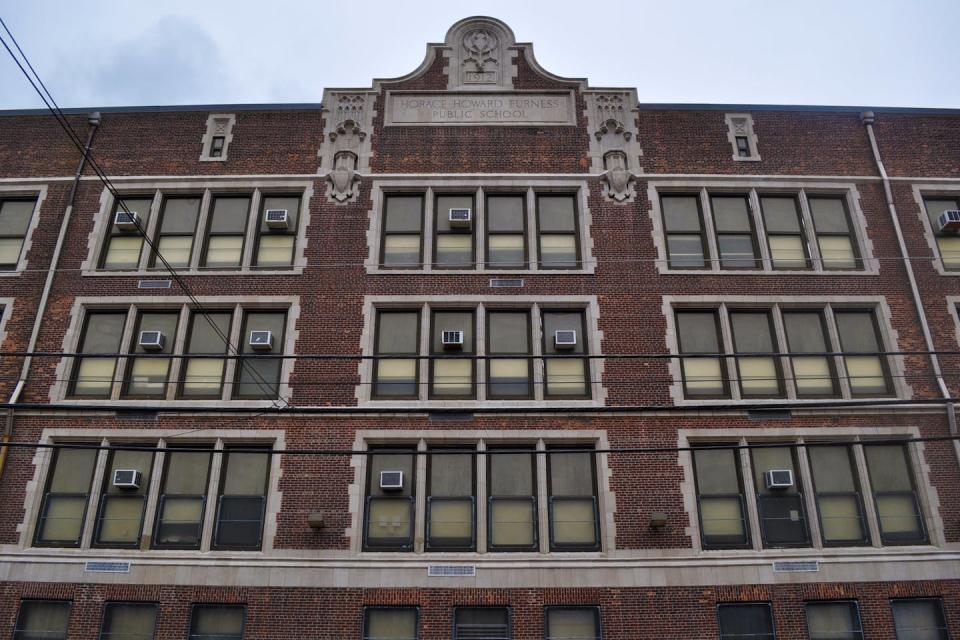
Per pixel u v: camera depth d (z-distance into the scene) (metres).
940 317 20.59
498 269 20.80
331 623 17.22
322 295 20.48
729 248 21.41
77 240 21.31
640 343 19.97
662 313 20.31
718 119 22.92
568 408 17.36
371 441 18.97
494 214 21.72
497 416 19.14
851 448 19.16
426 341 20.00
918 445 19.00
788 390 19.67
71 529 18.38
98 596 17.50
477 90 23.17
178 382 19.67
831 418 19.28
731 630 17.38
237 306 20.39
